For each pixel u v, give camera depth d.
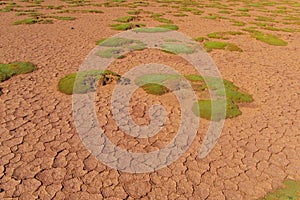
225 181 5.15
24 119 6.73
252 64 10.95
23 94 7.91
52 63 10.30
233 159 5.69
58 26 16.11
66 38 13.64
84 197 4.73
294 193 4.92
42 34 14.27
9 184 4.91
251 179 5.21
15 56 10.88
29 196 4.71
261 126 6.79
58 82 8.70
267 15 22.17
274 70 10.39
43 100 7.62
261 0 31.30
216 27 17.17
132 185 5.00
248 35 15.49
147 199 4.74
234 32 15.97
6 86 8.36
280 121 7.02
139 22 17.61
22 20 17.14
